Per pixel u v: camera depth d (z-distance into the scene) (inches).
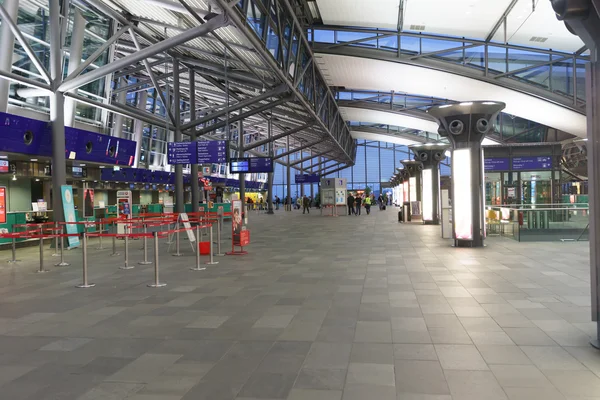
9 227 598.2
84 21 743.1
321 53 1007.6
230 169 1211.9
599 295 177.8
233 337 203.6
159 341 199.9
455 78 1064.8
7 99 606.9
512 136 1402.6
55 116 580.7
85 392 147.1
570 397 136.6
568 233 562.9
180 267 417.1
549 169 828.0
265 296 287.7
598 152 177.6
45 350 190.4
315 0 825.5
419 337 197.8
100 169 957.2
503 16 855.1
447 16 872.9
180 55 860.6
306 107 878.4
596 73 176.6
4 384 154.7
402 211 1034.7
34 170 711.7
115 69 541.6
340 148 1779.0
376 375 156.4
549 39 930.7
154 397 142.3
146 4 609.6
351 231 797.2
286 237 705.0
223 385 150.6
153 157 1382.9
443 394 140.3
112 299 288.4
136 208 1090.1
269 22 583.2
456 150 526.6
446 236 641.6
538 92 1007.6
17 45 634.2
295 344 192.1
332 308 252.7
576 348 179.8
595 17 165.9
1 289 328.5
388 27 971.3
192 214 709.3
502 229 644.1
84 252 335.0
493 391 141.6
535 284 304.7
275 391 145.0
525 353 175.2
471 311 238.8
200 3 559.5
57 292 314.0
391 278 339.0
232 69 866.8
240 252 509.4
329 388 146.3
